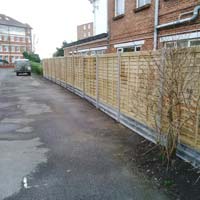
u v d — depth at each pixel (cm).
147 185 345
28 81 2086
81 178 367
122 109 658
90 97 997
